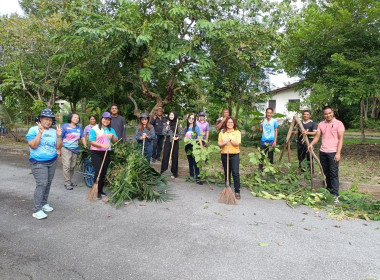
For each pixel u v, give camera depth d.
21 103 13.86
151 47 7.52
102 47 7.99
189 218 4.48
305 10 9.70
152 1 8.00
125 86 11.12
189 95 12.17
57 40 8.79
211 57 8.64
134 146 6.48
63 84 12.44
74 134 6.07
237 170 5.54
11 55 11.87
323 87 8.55
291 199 5.31
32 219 4.42
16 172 7.81
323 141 5.68
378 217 4.51
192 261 3.19
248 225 4.22
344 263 3.18
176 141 7.16
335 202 5.25
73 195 5.70
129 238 3.76
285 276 2.91
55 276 2.90
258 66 8.91
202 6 7.70
